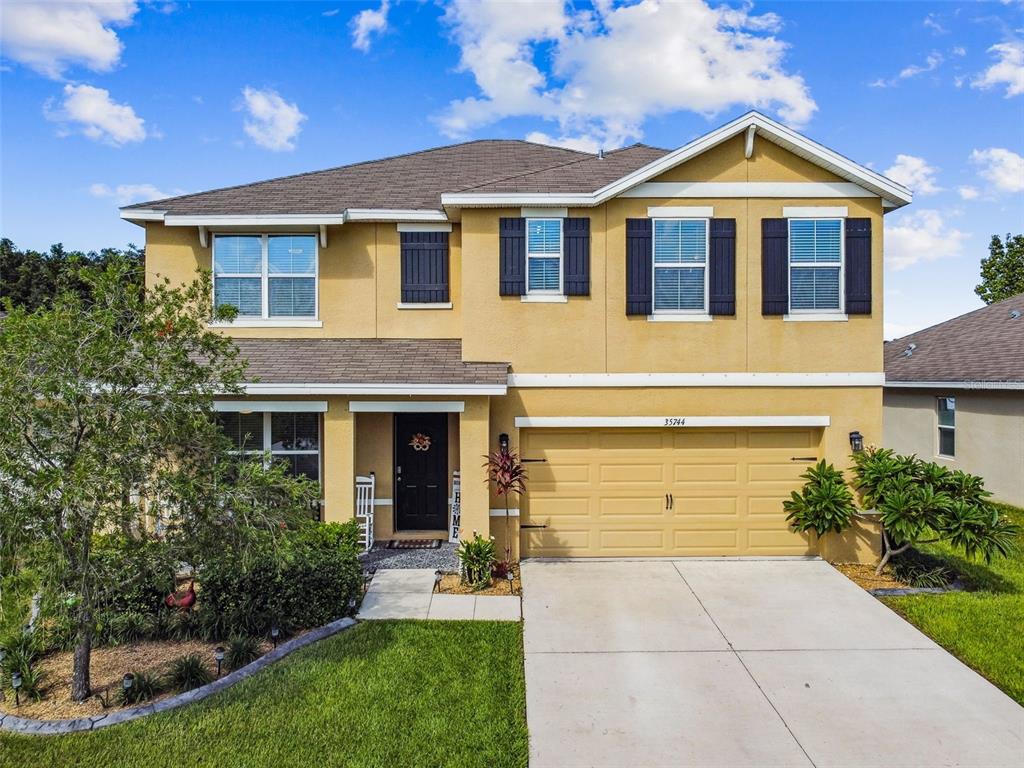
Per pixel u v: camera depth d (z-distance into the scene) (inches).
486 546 407.8
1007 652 317.4
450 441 506.6
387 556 457.4
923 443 815.1
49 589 239.0
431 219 500.1
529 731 251.4
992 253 1521.9
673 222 461.1
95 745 229.0
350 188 554.6
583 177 489.1
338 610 338.3
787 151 460.4
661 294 463.2
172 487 255.3
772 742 246.7
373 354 476.1
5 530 228.5
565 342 462.3
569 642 330.6
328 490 439.5
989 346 776.9
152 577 273.9
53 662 291.6
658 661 311.6
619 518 470.6
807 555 471.8
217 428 294.4
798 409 463.5
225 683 272.1
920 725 258.5
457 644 316.8
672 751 240.2
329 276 508.7
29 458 242.8
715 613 369.1
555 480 469.7
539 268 462.9
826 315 462.3
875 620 360.2
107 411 249.8
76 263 293.1
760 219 461.4
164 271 504.7
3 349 239.9
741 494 472.1
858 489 447.2
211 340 285.9
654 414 463.8
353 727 243.8
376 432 498.0
